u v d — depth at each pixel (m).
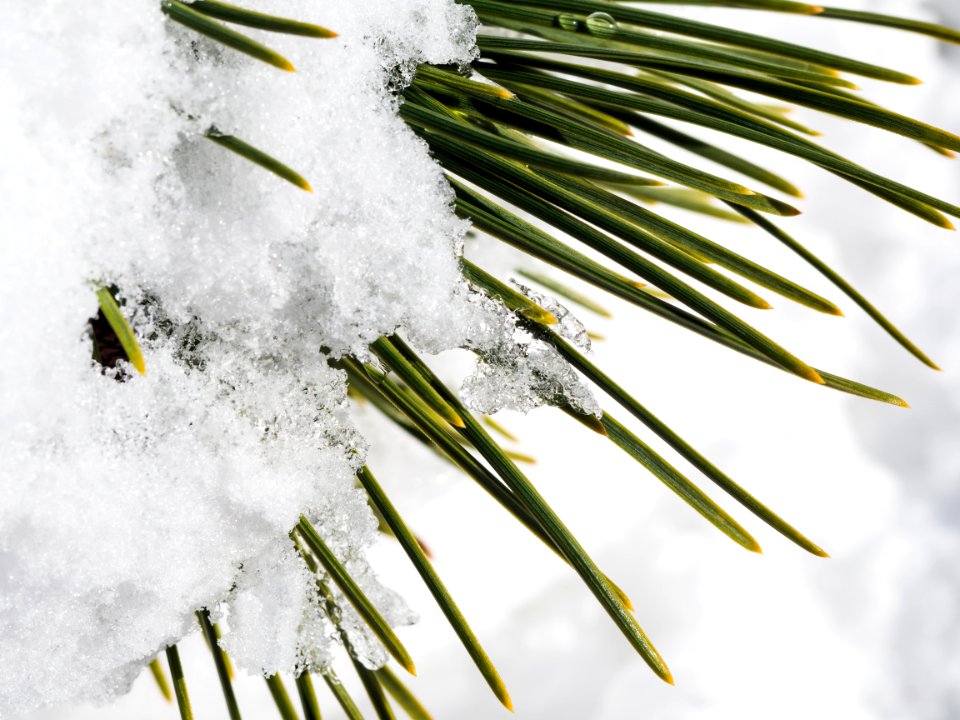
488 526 0.24
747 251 0.26
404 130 0.12
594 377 0.13
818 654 0.25
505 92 0.12
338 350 0.13
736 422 0.26
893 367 0.27
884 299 0.27
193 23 0.11
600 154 0.12
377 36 0.12
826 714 0.24
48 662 0.12
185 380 0.12
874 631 0.25
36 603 0.12
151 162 0.12
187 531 0.12
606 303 0.25
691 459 0.13
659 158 0.12
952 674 0.25
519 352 0.13
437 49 0.12
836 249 0.27
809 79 0.13
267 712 0.22
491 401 0.13
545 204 0.12
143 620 0.13
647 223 0.12
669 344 0.26
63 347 0.12
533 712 0.24
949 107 0.28
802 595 0.25
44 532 0.12
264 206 0.12
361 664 0.14
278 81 0.12
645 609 0.24
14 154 0.11
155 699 0.20
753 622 0.25
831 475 0.26
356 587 0.13
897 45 0.28
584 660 0.24
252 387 0.13
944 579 0.25
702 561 0.25
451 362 0.21
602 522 0.25
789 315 0.27
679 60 0.13
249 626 0.13
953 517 0.26
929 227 0.28
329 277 0.12
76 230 0.12
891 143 0.28
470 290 0.12
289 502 0.13
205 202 0.12
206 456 0.12
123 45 0.12
